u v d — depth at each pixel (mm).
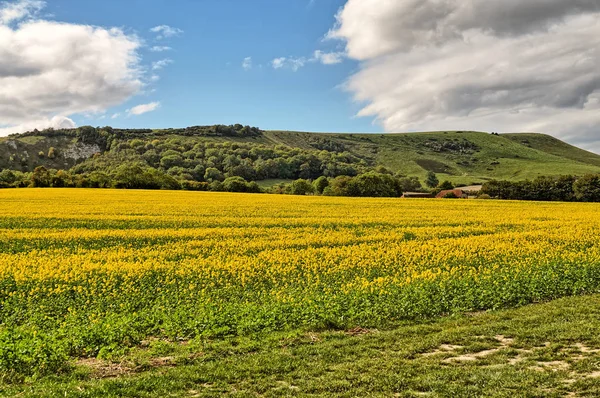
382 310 13961
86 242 27281
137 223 34625
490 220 36969
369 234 29953
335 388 9023
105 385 9125
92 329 11797
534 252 21984
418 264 19859
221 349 11305
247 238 28000
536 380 8898
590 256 20641
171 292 15875
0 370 9789
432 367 9875
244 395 8852
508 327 12453
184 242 26484
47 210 42312
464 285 16000
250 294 15438
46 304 14570
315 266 19219
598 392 8281
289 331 12570
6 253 24094
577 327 12031
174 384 9305
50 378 9656
